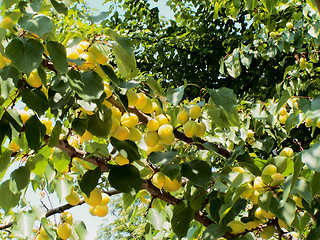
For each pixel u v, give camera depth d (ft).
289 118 7.75
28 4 4.07
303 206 5.04
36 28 3.81
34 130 4.49
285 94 7.31
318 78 14.49
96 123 4.84
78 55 4.70
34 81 4.45
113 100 5.27
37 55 3.84
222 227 5.64
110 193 6.44
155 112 6.16
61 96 4.81
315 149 4.03
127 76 5.26
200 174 5.09
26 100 4.28
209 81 20.81
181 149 8.84
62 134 6.54
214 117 6.00
